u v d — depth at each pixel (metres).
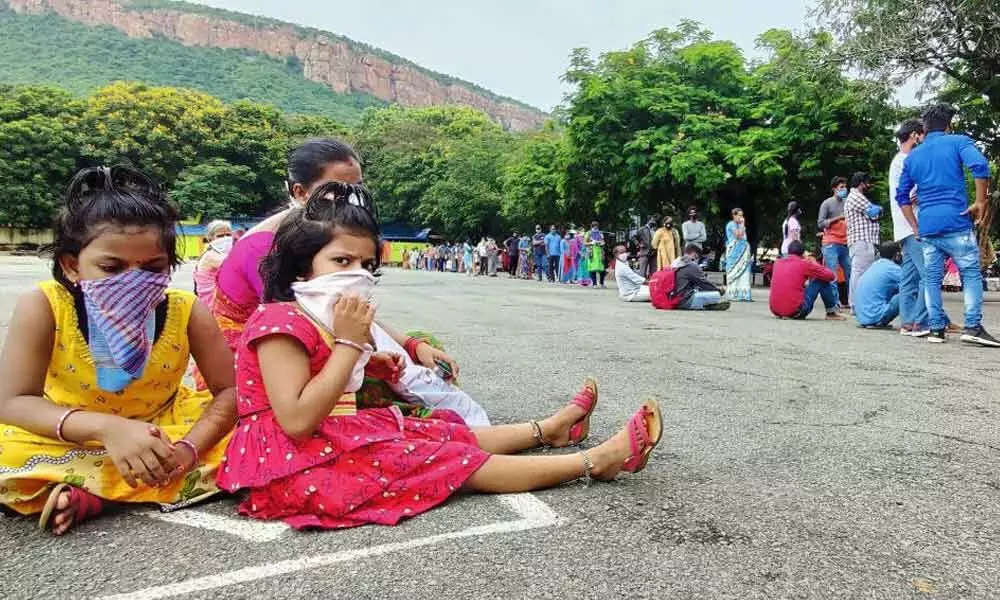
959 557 1.70
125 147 42.38
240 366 2.06
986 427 2.97
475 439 2.28
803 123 16.09
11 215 41.09
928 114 5.64
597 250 16.80
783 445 2.69
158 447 1.85
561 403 3.46
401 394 2.58
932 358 4.90
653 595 1.50
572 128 18.53
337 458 1.95
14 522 1.92
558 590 1.52
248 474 1.96
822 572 1.61
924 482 2.26
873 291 6.86
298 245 2.05
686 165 16.12
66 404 2.01
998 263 20.77
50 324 1.92
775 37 17.67
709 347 5.47
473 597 1.48
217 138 46.34
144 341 1.93
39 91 45.66
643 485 2.21
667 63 19.09
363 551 1.72
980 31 10.77
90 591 1.52
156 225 1.88
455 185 38.91
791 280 7.80
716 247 23.00
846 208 8.02
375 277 2.11
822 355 5.04
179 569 1.63
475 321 7.58
